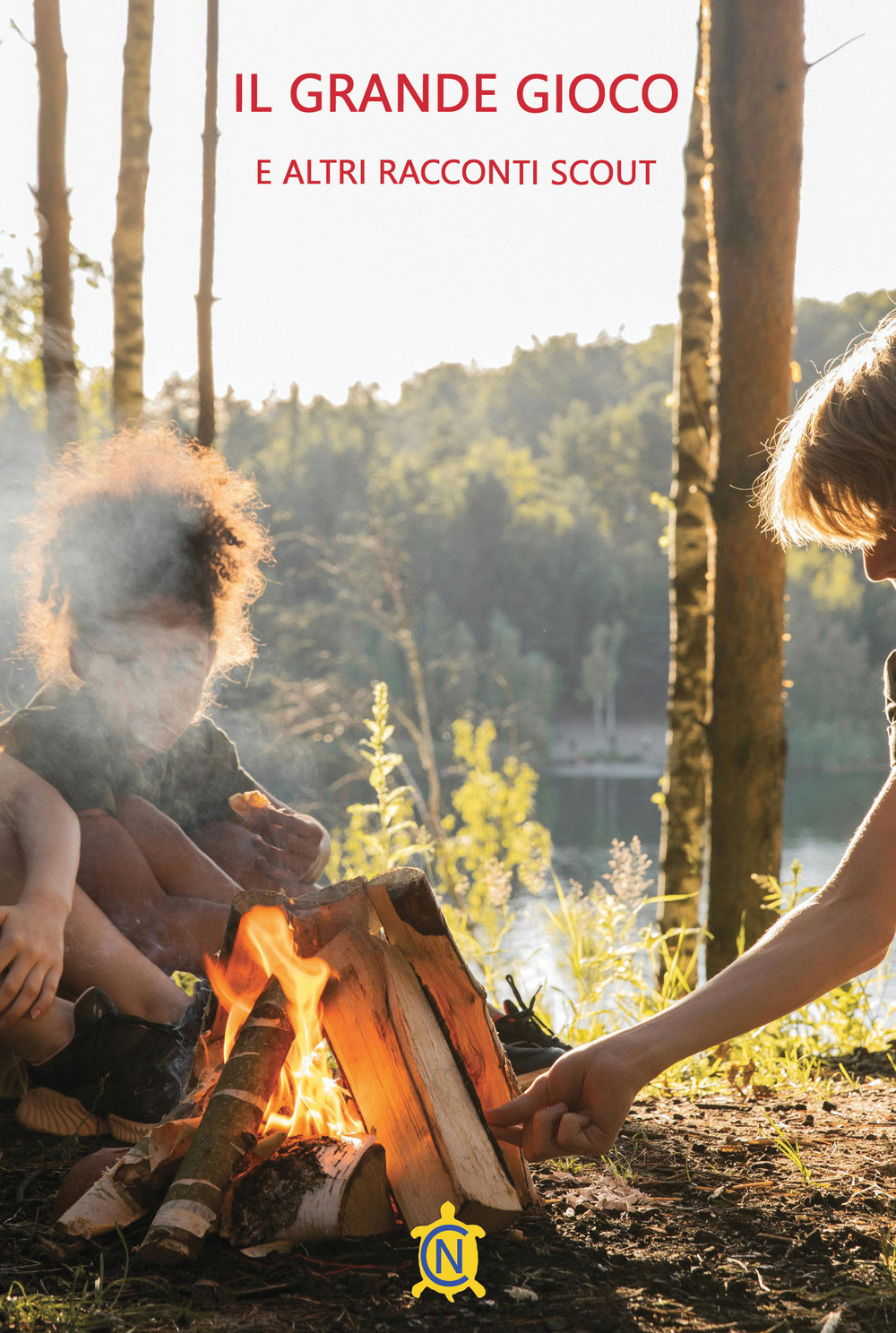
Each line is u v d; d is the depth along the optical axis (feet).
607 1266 4.56
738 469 12.05
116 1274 4.40
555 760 211.41
